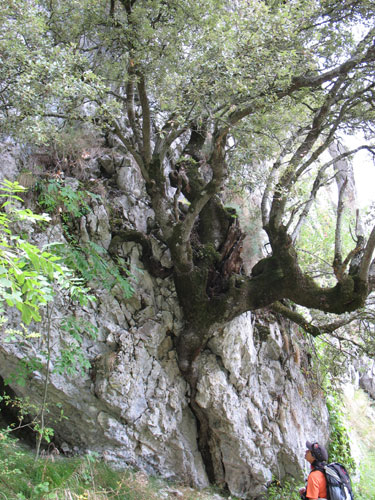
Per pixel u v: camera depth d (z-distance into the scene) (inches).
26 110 218.5
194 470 269.6
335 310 254.1
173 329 272.5
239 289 264.8
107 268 242.8
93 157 303.1
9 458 196.5
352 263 265.1
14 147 266.2
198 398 266.7
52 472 201.5
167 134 270.5
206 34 242.8
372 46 259.9
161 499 233.9
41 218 113.5
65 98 233.6
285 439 287.9
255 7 232.7
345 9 277.9
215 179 240.5
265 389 292.5
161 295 279.3
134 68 246.8
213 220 295.1
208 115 260.5
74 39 275.3
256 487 279.6
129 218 296.0
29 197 255.8
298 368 315.6
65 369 240.1
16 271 97.9
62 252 227.0
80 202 260.7
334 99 269.7
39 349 234.7
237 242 283.4
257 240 333.4
